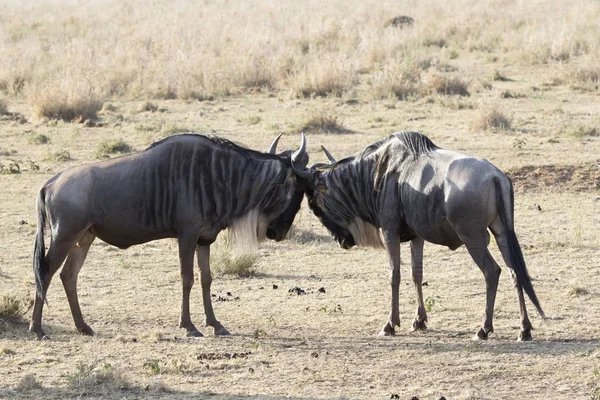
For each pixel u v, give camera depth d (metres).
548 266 46.34
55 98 94.06
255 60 118.94
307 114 86.12
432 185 33.75
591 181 64.06
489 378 29.62
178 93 107.31
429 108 96.44
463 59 132.00
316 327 36.75
